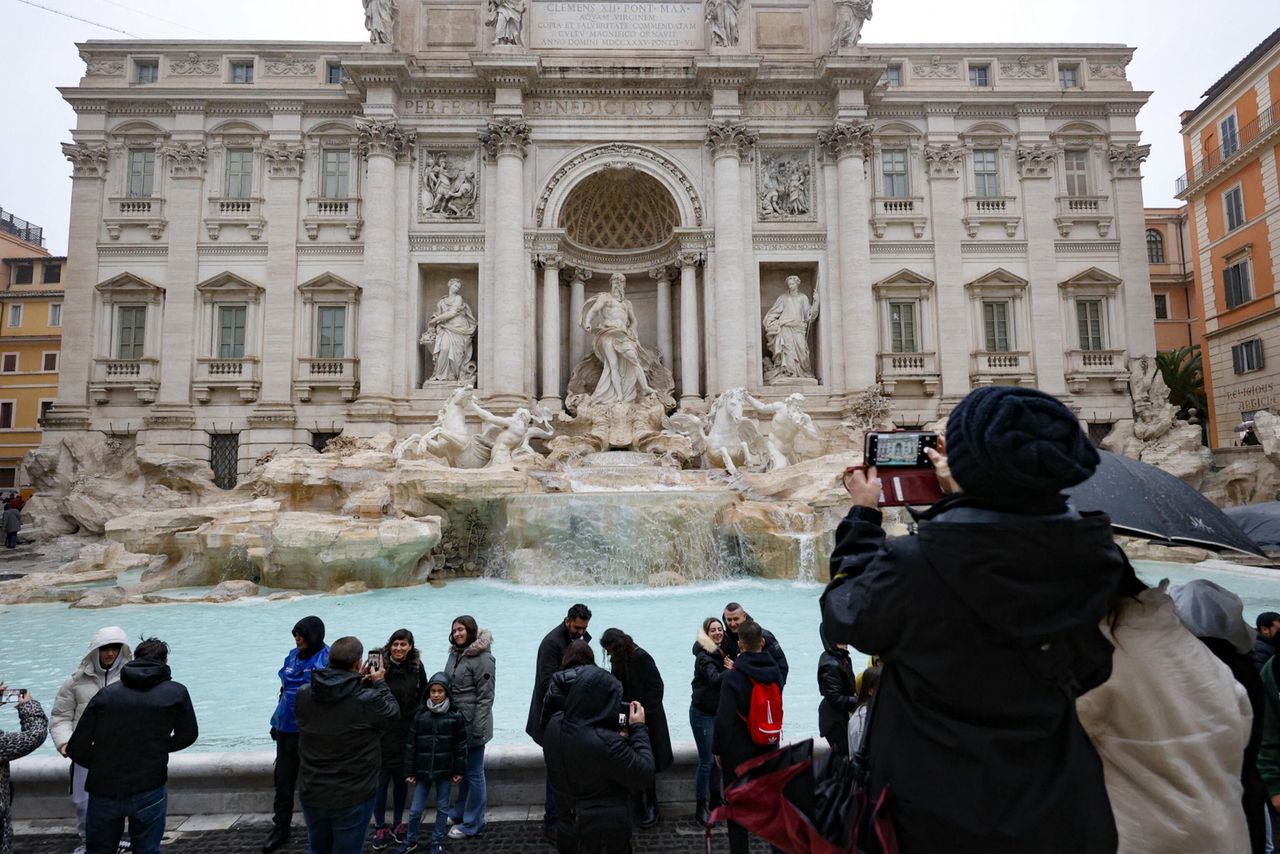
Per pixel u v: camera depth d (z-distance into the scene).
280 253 31.97
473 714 5.92
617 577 19.05
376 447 27.02
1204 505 3.92
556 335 31.61
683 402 30.98
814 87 32.75
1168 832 2.32
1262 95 31.80
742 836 5.12
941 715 2.09
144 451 30.17
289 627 14.00
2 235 49.12
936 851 2.03
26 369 47.53
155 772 4.88
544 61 33.03
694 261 31.91
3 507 34.91
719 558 19.84
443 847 5.74
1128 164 33.84
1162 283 46.53
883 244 33.12
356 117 32.22
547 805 5.82
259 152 32.62
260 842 5.85
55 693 10.16
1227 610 4.00
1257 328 32.66
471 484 21.02
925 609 2.02
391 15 31.69
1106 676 2.14
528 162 32.16
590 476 23.84
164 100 32.41
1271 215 31.56
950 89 34.03
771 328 32.25
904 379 32.12
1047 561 1.94
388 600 16.97
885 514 18.48
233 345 31.98
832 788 2.49
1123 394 32.72
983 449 2.02
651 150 32.38
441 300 32.31
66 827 6.09
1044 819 1.96
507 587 18.73
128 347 31.78
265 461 29.27
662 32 33.47
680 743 6.54
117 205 32.12
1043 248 33.31
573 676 4.60
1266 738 4.08
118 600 16.55
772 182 32.94
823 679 5.55
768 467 25.33
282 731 5.79
